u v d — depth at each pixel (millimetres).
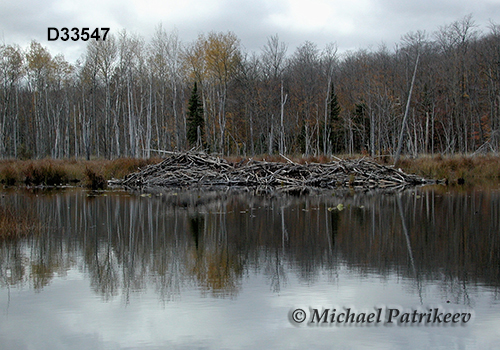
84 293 7328
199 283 7750
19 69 50156
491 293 7109
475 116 46656
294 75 51219
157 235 11812
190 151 29672
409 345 5496
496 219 13562
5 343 5594
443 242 10586
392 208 16297
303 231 12148
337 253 9688
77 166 30891
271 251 9953
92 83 47000
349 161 27906
